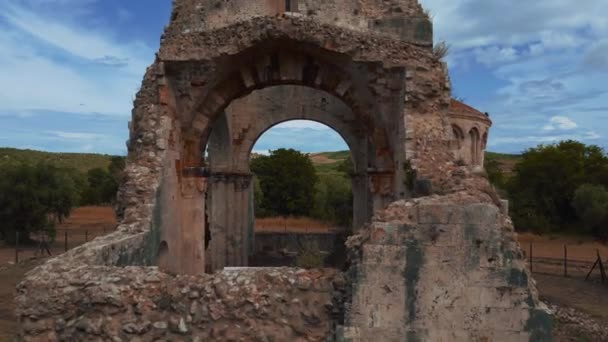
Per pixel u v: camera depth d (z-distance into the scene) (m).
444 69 13.60
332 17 15.41
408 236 8.62
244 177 24.77
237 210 24.67
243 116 24.84
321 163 125.06
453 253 8.57
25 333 8.42
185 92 14.77
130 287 8.48
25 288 8.48
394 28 15.09
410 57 13.71
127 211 12.15
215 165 24.47
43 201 37.25
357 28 15.24
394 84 14.15
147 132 13.52
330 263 24.52
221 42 14.11
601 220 41.81
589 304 19.94
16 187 35.94
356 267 8.61
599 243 41.41
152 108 13.86
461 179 10.78
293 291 8.59
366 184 24.16
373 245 8.62
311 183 52.19
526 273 8.53
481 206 8.59
